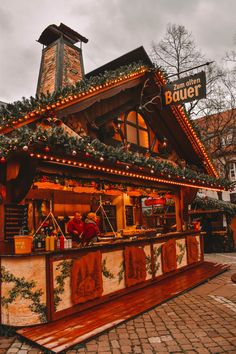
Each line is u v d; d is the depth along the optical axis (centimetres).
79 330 500
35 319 520
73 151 538
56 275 557
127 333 505
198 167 1290
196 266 1083
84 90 732
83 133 792
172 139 1210
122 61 1080
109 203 1193
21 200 605
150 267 829
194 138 1166
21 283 523
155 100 1047
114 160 653
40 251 573
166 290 761
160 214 1839
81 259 606
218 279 924
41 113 645
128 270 738
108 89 827
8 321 519
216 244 1752
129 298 693
